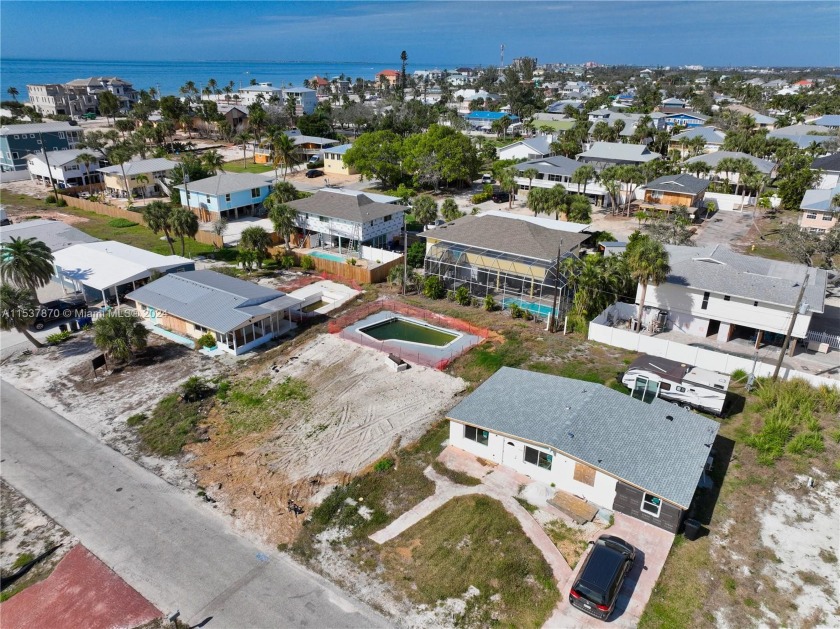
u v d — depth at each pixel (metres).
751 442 31.66
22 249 46.25
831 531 25.62
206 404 36.88
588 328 45.28
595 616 21.36
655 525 25.86
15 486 29.48
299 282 57.94
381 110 175.38
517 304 50.34
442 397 37.28
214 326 42.69
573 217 70.00
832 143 114.44
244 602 22.55
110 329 40.50
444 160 91.94
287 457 31.44
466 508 27.06
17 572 24.33
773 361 41.53
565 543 25.05
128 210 84.12
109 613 22.16
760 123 154.75
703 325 45.59
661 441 28.17
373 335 46.66
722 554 24.41
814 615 21.61
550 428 28.75
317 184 103.25
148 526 26.61
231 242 70.75
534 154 109.69
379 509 27.39
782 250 63.75
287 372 40.72
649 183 83.94
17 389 38.81
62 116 160.12
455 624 21.47
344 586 23.25
